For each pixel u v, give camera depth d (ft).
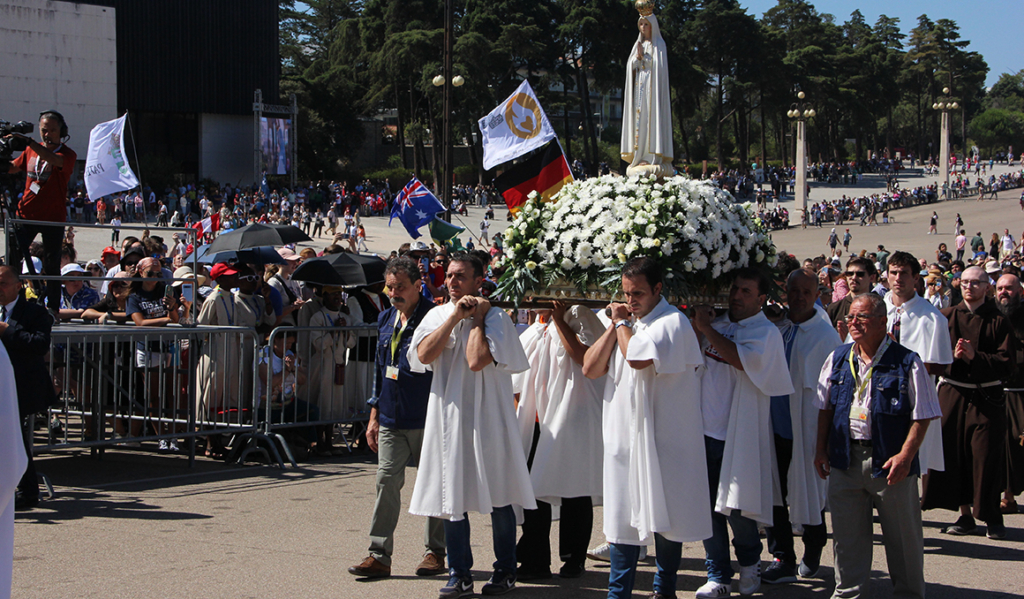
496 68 194.80
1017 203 205.36
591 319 17.31
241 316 28.09
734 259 16.90
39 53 142.31
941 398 20.92
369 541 18.97
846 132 321.32
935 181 254.88
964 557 19.01
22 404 19.94
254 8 179.63
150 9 168.14
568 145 220.64
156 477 24.64
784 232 166.40
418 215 44.96
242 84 179.42
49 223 25.27
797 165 173.68
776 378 15.40
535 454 16.79
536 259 16.81
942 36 345.51
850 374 15.11
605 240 15.87
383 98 214.07
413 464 17.24
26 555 17.43
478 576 17.04
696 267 16.03
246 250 34.42
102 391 24.41
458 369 15.75
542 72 250.37
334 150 213.46
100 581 15.98
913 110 364.58
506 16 203.82
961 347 20.26
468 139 211.82
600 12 204.74
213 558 17.49
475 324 15.58
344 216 153.79
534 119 41.78
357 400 29.17
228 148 180.55
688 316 16.60
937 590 16.69
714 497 15.88
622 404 14.94
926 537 20.77
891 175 260.62
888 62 302.86
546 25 211.20
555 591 16.31
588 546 18.80
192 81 173.68
